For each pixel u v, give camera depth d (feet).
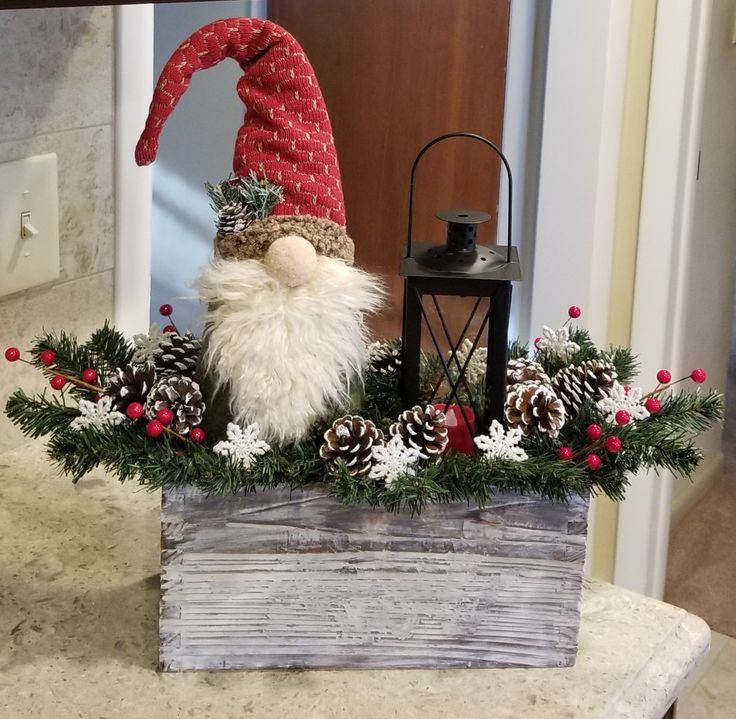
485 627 2.49
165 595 2.40
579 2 5.60
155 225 7.91
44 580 2.82
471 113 6.29
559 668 2.55
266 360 2.25
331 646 2.48
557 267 6.00
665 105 5.81
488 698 2.43
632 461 2.43
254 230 2.30
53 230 3.43
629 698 2.47
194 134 7.53
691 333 8.31
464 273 2.38
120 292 3.81
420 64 6.40
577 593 2.48
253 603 2.43
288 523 2.37
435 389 2.61
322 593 2.43
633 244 6.12
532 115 6.11
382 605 2.45
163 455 2.30
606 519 6.73
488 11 6.07
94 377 2.51
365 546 2.40
